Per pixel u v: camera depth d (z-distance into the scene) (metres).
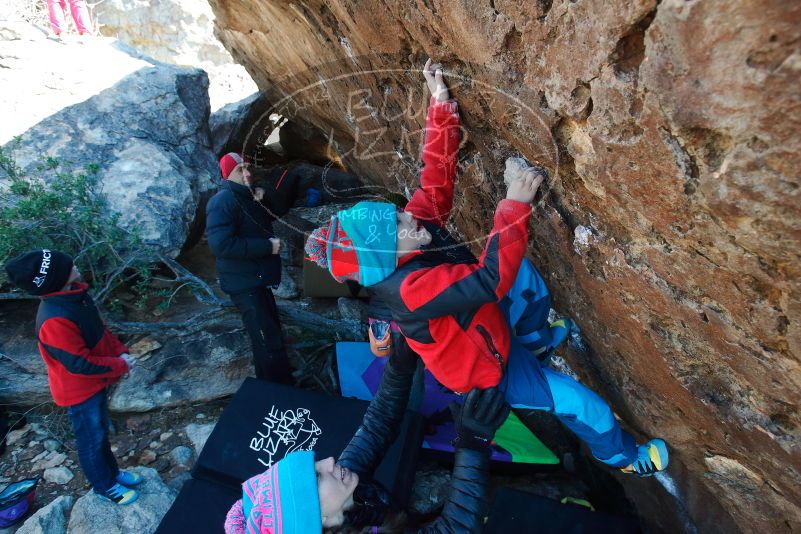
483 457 1.51
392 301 1.49
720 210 0.96
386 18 1.74
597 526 2.34
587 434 1.94
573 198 1.53
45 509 2.70
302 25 2.53
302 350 3.90
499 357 1.58
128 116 4.47
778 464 1.50
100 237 3.59
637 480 2.53
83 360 2.34
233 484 2.54
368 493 1.27
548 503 2.43
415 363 1.76
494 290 1.42
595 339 2.09
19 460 3.08
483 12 1.27
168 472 3.06
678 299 1.37
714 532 2.16
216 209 2.79
